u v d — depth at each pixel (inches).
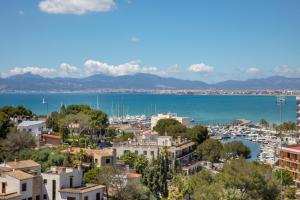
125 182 4384.8
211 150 7283.5
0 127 5979.3
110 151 5679.1
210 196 3764.8
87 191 3821.4
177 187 4768.7
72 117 7829.7
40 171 4178.2
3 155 5137.8
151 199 4554.6
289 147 6609.3
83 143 7283.5
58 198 3791.8
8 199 3388.3
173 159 5669.3
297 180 6230.3
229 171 4057.6
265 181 3983.8
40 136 7121.1
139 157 5467.5
